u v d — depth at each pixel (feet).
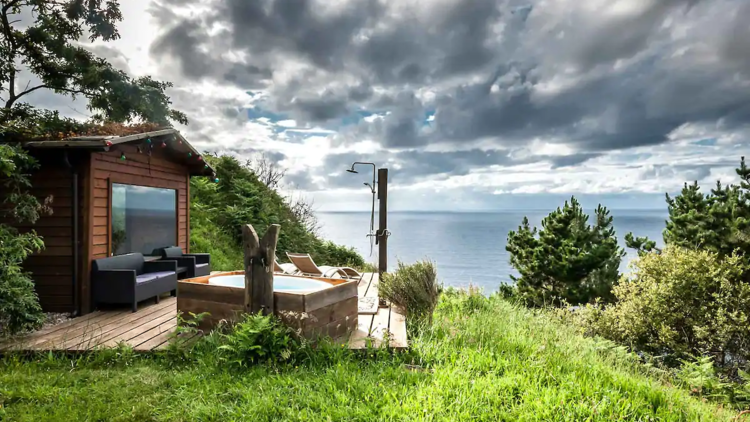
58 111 36.63
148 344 14.53
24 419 9.71
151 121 46.60
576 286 39.65
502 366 13.05
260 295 14.12
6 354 13.57
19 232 19.60
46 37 40.19
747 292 26.09
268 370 12.39
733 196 34.58
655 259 30.04
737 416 11.88
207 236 41.04
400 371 12.40
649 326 28.30
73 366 13.07
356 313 16.26
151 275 22.35
